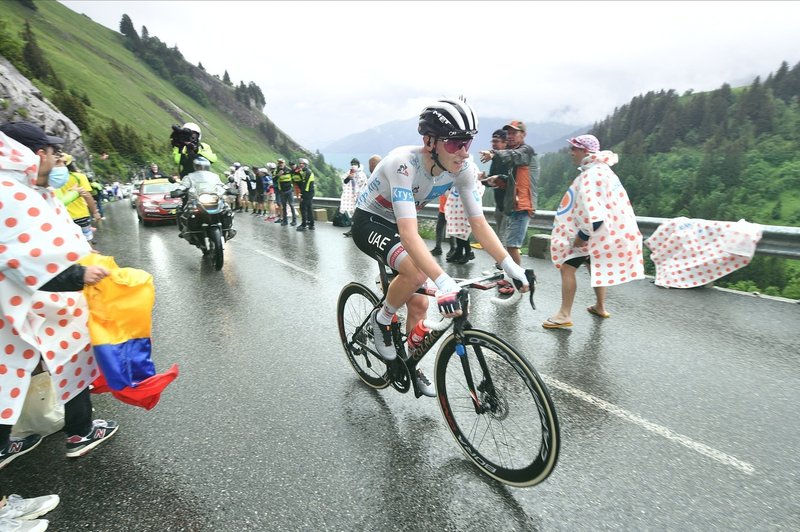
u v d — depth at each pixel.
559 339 3.82
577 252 3.91
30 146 1.92
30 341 1.88
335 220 11.70
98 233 11.18
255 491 2.06
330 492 2.05
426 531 1.82
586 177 3.79
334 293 5.35
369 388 3.04
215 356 3.61
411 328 2.59
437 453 2.33
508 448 2.20
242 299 5.18
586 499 1.99
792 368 3.26
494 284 2.06
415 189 2.33
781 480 2.11
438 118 1.99
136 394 2.21
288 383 3.12
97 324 2.10
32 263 1.74
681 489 2.05
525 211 5.12
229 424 2.61
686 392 2.93
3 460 2.25
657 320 4.25
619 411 2.71
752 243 4.79
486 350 2.17
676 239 5.42
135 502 2.00
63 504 2.00
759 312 4.44
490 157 5.04
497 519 1.88
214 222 6.82
